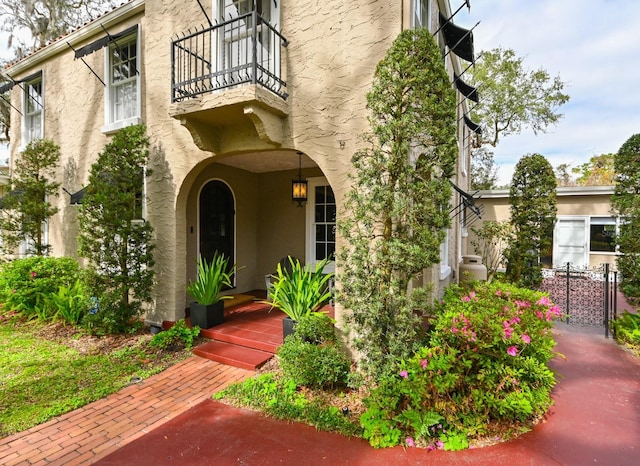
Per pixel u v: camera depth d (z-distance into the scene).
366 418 3.26
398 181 3.79
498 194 14.79
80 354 5.23
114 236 5.81
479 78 21.06
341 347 4.52
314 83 4.84
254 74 4.42
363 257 3.79
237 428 3.36
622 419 3.47
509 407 3.22
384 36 4.38
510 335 3.21
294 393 3.91
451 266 9.20
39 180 8.57
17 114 10.16
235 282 8.15
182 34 5.95
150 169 6.24
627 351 5.38
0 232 8.97
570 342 5.82
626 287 5.99
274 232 8.72
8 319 7.04
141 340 5.70
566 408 3.68
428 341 3.94
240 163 7.71
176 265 6.07
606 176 25.77
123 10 6.94
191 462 2.88
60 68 8.61
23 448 3.07
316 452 2.99
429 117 3.72
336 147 4.69
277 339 5.27
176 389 4.19
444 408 3.20
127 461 2.89
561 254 14.46
